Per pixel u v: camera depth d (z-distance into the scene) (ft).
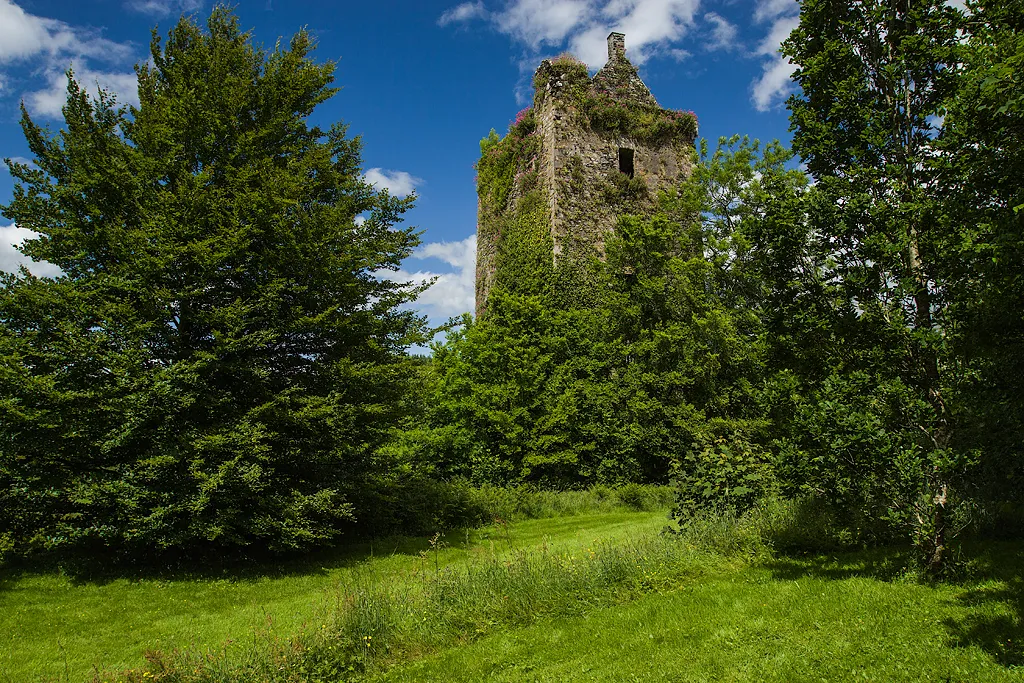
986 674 15.15
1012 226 16.03
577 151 77.00
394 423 46.29
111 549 38.32
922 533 22.90
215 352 37.93
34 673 21.95
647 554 28.86
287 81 46.37
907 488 22.52
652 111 81.97
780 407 25.14
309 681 19.95
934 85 22.62
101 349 36.09
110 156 39.63
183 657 21.65
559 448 64.85
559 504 58.23
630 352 69.05
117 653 24.08
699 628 20.74
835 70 24.76
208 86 43.04
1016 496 27.32
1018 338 19.12
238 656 21.77
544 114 79.00
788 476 24.30
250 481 34.99
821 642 18.38
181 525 35.91
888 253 21.39
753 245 25.32
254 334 38.32
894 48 24.21
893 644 17.54
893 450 21.63
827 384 23.00
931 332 20.89
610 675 18.28
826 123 24.95
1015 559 23.08
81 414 34.94
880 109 23.82
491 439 64.95
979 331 19.74
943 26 22.02
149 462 33.78
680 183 81.51
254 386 40.06
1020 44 14.73
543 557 28.76
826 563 26.37
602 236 75.97
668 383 65.10
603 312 70.33
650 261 71.36
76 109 41.06
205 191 38.91
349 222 42.91
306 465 41.81
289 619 27.66
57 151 40.52
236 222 38.24
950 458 20.77
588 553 30.32
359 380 42.14
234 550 40.47
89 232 39.86
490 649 21.36
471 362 67.67
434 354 69.26
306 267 40.27
